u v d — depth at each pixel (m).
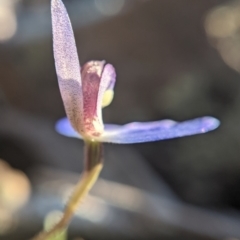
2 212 0.17
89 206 0.18
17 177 0.21
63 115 0.28
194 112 0.25
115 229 0.17
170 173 0.23
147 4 0.28
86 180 0.12
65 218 0.12
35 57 0.28
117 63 0.28
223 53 0.28
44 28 0.28
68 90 0.11
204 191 0.22
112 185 0.20
